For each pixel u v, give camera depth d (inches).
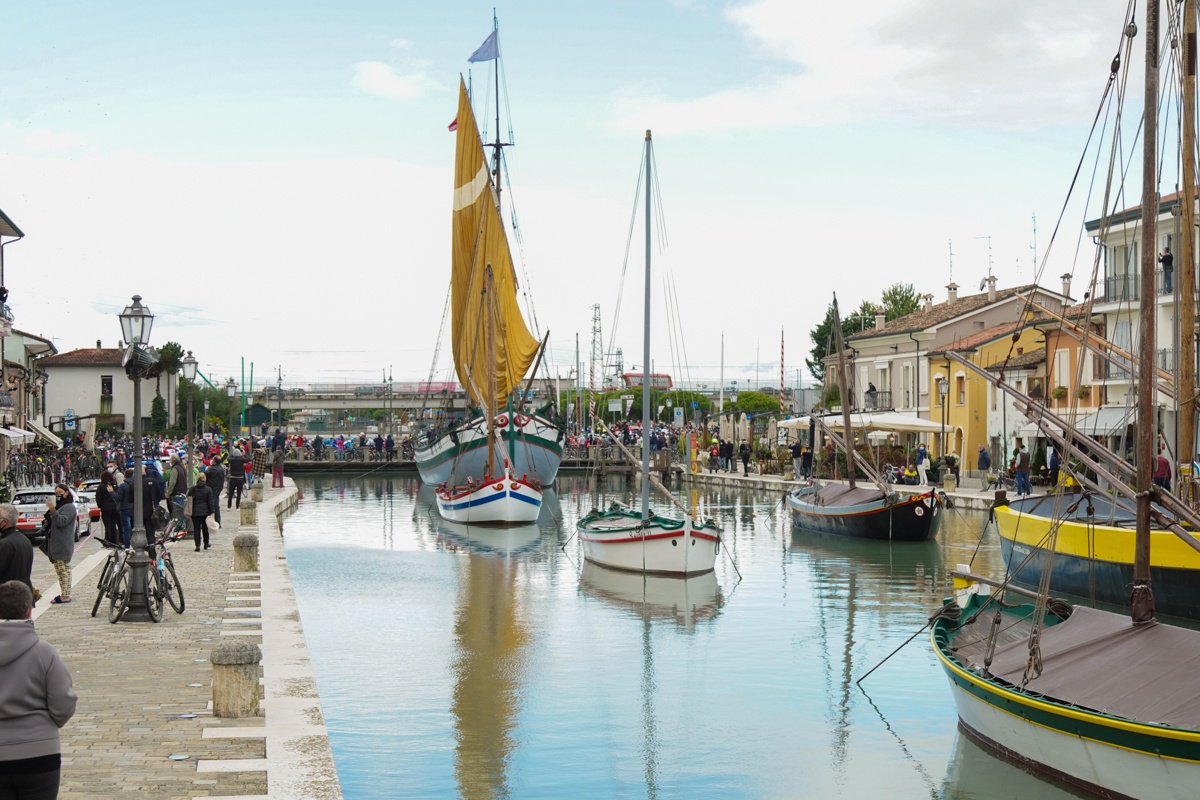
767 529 1966.0
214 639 755.4
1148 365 621.0
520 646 967.0
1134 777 524.7
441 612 1141.7
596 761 657.0
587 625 1068.5
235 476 2034.9
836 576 1396.4
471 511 2076.8
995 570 1429.6
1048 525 1148.5
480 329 2652.6
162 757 491.5
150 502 1270.9
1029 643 633.6
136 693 603.2
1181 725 512.4
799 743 689.6
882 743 687.7
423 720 735.7
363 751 671.1
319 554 1640.0
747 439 3853.3
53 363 4512.8
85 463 2600.9
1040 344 2689.5
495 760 656.4
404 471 3988.7
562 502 2674.7
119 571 823.7
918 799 589.6
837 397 3718.0
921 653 940.6
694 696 797.2
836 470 2396.7
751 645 974.4
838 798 596.7
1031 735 587.5
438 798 595.5
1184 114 889.5
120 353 4606.3
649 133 1432.1
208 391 5452.8
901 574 1411.2
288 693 610.5
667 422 5054.1
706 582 1350.9
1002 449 2642.7
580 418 4377.5
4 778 317.4
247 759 489.1
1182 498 990.4
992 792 599.8
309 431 7194.9
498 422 2568.9
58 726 327.9
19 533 637.9
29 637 323.9
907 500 1710.1
